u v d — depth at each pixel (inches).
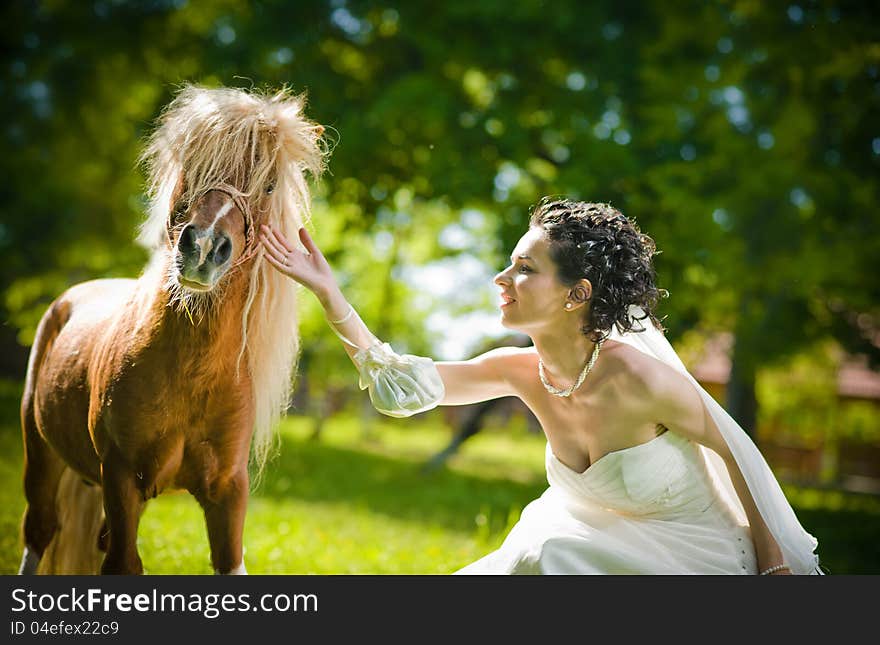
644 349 144.6
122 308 141.3
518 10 535.8
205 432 136.3
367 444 947.3
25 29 676.7
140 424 132.3
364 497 454.9
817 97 581.3
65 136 727.7
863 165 593.3
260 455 147.9
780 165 535.2
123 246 768.3
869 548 408.2
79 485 172.1
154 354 130.5
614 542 134.5
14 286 811.4
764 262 559.2
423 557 279.9
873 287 591.2
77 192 748.6
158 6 663.8
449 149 540.1
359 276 1035.3
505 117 546.0
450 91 565.3
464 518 408.8
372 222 609.6
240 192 124.9
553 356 138.1
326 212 652.1
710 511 141.2
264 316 136.4
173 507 323.0
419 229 963.3
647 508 138.6
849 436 1154.0
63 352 159.0
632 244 135.1
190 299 126.6
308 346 947.3
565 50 561.3
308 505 395.2
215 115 126.7
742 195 536.7
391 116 535.8
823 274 555.2
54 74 681.6
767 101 579.2
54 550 172.7
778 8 578.2
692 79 554.6
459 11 542.0
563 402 140.7
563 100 553.9
